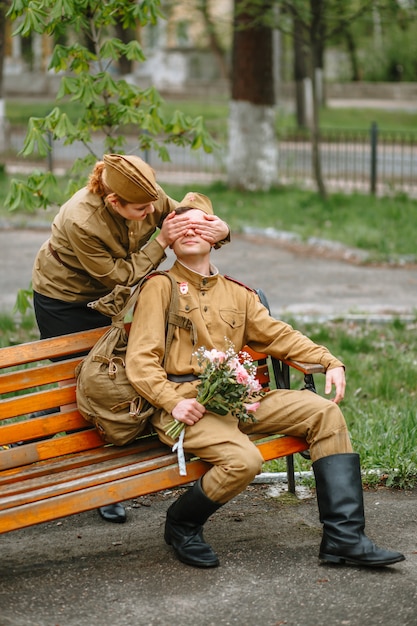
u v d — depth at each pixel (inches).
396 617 210.2
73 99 348.2
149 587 225.1
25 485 226.4
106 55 346.0
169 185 1071.6
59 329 270.4
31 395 243.0
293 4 872.3
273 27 908.6
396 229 802.8
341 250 738.2
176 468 230.8
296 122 1716.3
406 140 1603.1
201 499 230.7
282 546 247.1
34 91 2287.2
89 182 252.7
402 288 614.2
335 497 234.2
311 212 886.4
